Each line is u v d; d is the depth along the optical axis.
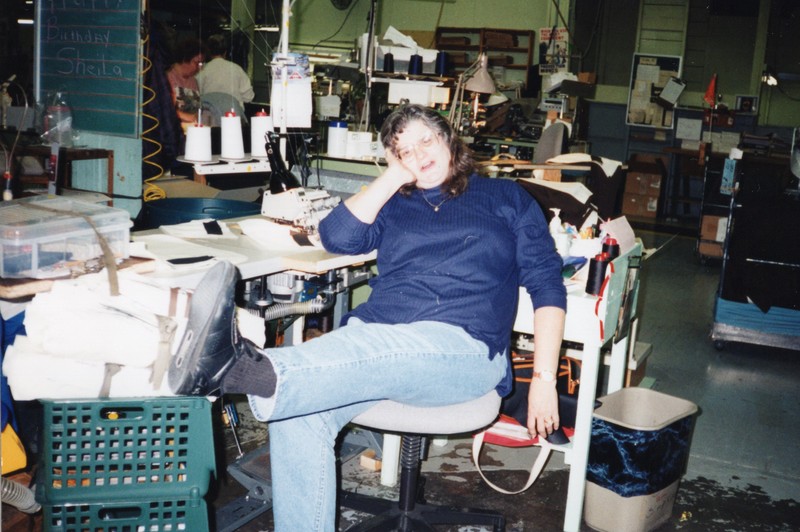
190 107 5.00
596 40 9.84
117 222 1.98
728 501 2.72
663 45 9.53
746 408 3.65
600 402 2.51
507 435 2.42
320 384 1.71
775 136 8.08
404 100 4.52
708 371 4.16
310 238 2.50
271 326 2.96
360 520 2.43
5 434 1.90
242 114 5.32
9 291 1.74
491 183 2.09
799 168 4.70
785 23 8.98
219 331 1.59
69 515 1.72
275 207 2.63
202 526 1.79
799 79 9.02
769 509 2.68
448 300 1.94
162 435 1.72
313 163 3.67
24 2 7.68
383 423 1.91
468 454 2.98
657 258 7.12
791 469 3.01
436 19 9.83
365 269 2.78
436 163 2.01
